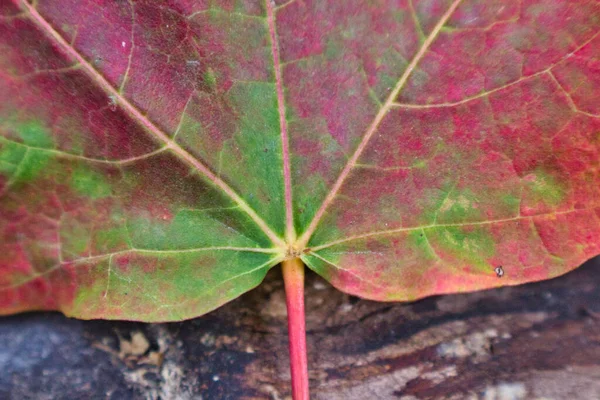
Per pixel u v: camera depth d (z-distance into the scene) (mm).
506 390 163
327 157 155
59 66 150
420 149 154
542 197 154
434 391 163
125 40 150
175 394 164
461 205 155
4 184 153
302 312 158
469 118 152
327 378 164
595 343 164
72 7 149
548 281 166
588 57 149
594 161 152
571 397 162
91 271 157
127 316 157
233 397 164
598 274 166
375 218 157
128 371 164
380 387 164
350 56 151
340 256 158
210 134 154
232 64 152
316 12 150
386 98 152
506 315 166
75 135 153
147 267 157
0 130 152
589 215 154
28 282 157
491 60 150
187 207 156
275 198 157
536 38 149
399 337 166
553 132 152
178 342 165
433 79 151
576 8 148
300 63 152
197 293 157
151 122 153
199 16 150
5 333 163
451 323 166
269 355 165
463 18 149
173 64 151
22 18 149
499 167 154
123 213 156
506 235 156
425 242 157
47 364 163
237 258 158
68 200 155
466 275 157
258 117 154
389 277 157
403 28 150
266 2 150
